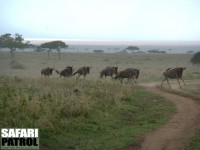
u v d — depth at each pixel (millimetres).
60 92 22172
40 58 95375
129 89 27484
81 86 27109
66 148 13664
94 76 45062
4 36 90875
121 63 83250
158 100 25250
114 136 15672
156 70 56031
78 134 15750
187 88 30453
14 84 24703
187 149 14086
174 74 31750
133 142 14852
